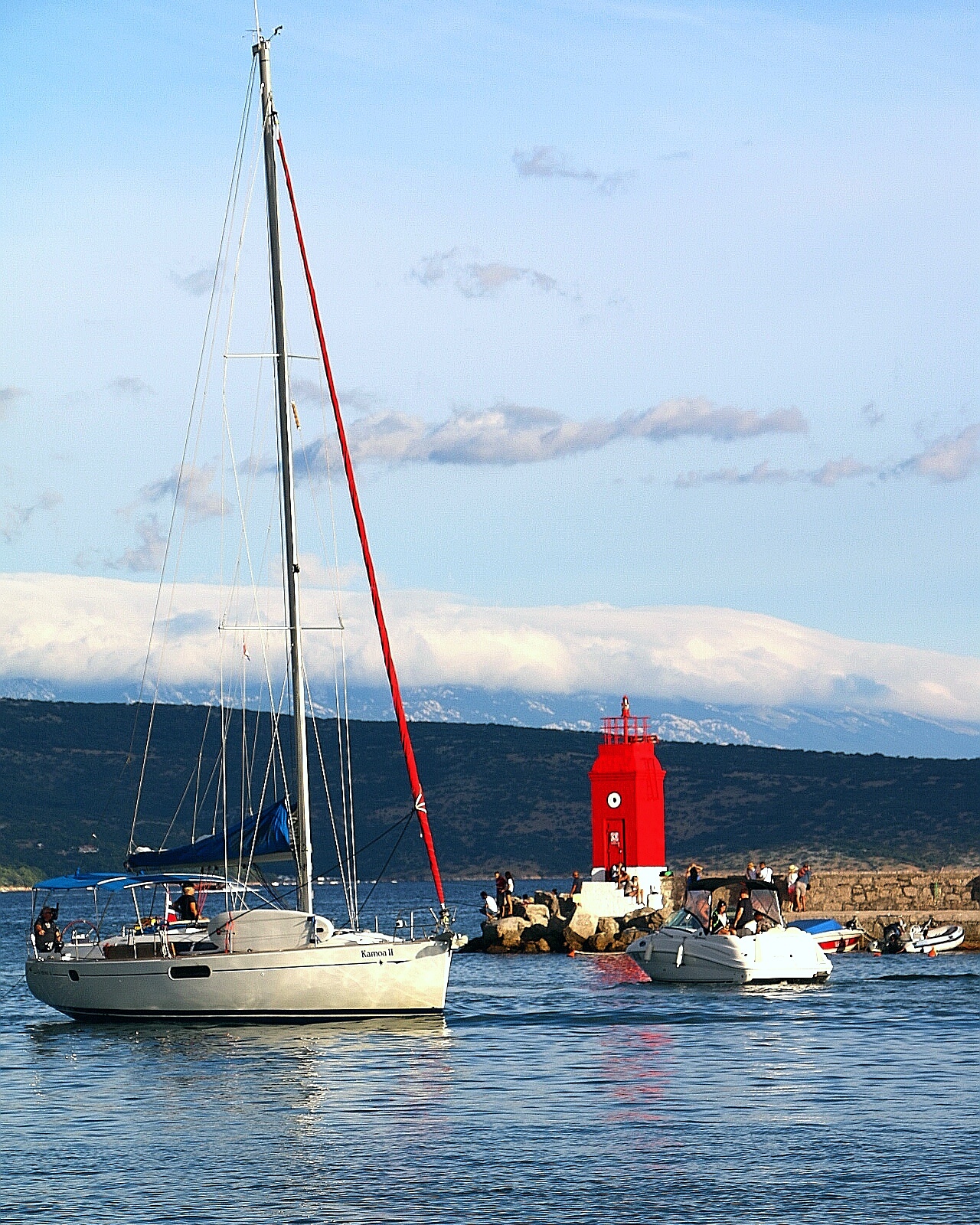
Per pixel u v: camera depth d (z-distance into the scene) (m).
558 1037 74.12
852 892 129.25
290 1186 46.22
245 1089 60.75
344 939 75.06
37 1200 44.81
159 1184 46.44
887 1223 42.38
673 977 99.06
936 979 99.00
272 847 73.81
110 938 81.88
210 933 76.25
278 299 77.50
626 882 135.00
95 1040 73.38
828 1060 67.56
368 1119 55.16
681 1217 43.03
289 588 75.81
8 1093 60.94
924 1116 55.31
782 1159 49.00
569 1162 48.75
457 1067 65.62
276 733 76.81
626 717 143.62
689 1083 61.84
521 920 130.62
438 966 75.94
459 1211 43.66
